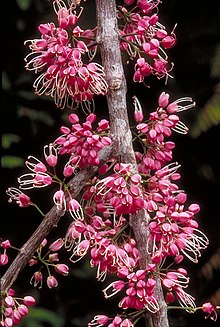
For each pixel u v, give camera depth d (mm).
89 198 967
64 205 938
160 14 1573
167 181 952
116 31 957
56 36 947
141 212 949
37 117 1572
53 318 1532
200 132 1483
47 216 946
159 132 959
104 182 929
